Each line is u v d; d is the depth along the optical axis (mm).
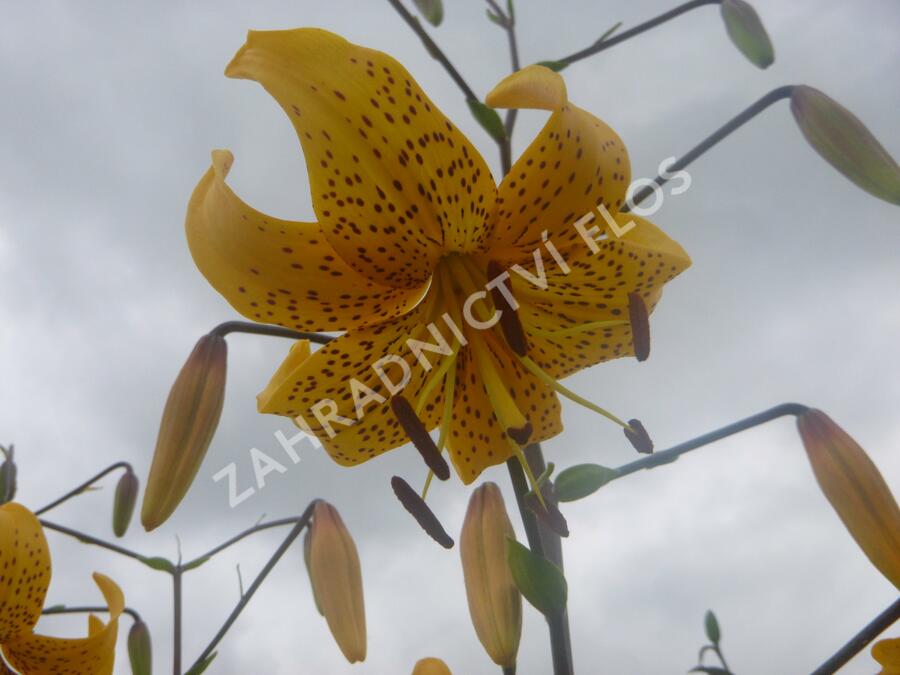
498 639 204
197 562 375
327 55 182
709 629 344
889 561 201
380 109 185
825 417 213
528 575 198
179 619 366
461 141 195
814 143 269
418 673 226
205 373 230
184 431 226
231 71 179
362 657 263
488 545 213
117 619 333
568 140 203
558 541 242
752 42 295
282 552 316
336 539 276
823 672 202
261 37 180
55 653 330
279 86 180
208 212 196
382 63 184
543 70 197
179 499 225
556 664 203
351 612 267
